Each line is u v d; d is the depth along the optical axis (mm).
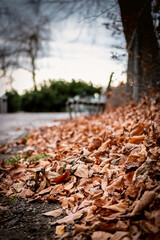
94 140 2795
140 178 1730
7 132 5926
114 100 5988
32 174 2387
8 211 1829
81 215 1608
